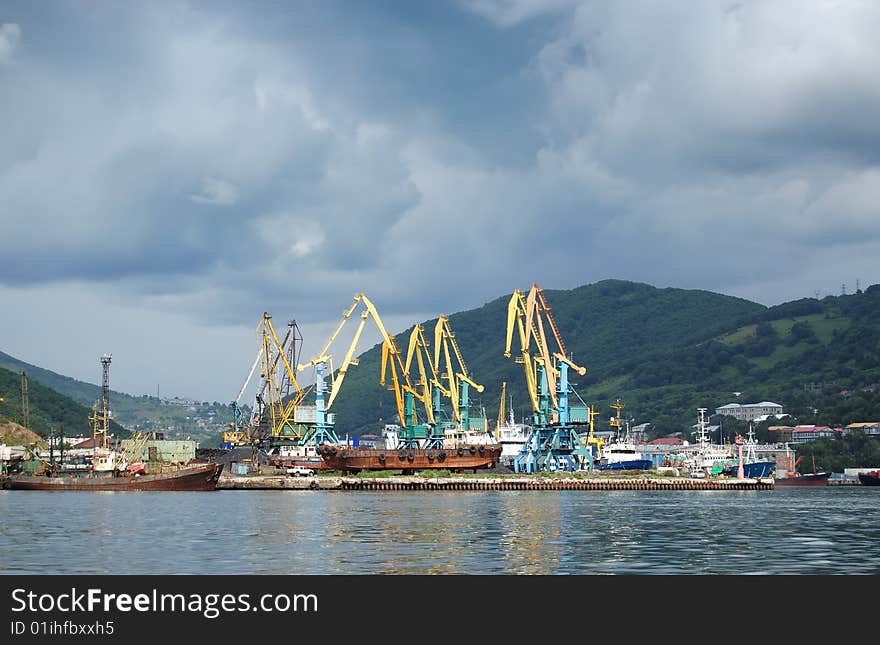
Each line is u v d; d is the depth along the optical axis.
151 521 135.12
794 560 96.06
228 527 126.38
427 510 158.88
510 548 103.50
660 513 155.62
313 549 102.12
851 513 161.75
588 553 99.88
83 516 144.00
